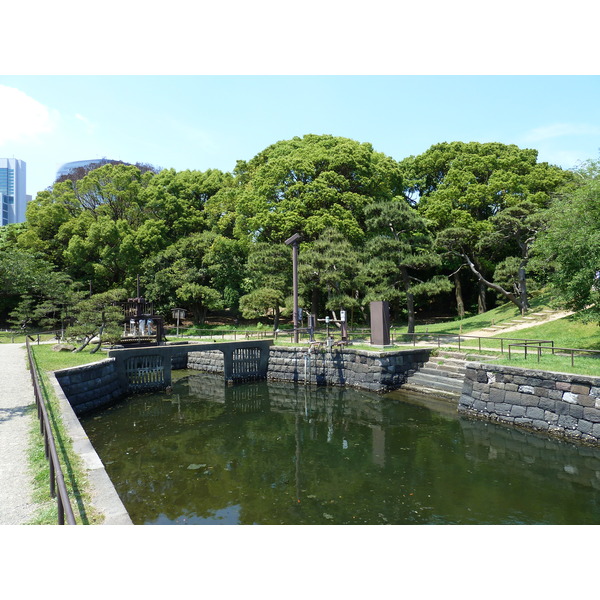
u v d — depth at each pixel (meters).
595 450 10.04
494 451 10.44
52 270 36.28
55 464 4.37
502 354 16.00
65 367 15.37
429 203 30.88
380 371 17.28
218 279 34.12
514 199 27.47
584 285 12.98
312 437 12.26
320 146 32.44
